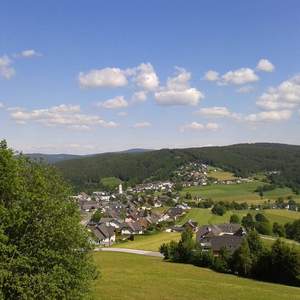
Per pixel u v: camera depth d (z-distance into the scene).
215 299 50.50
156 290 52.72
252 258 77.25
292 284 72.88
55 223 26.75
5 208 24.86
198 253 88.75
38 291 24.80
